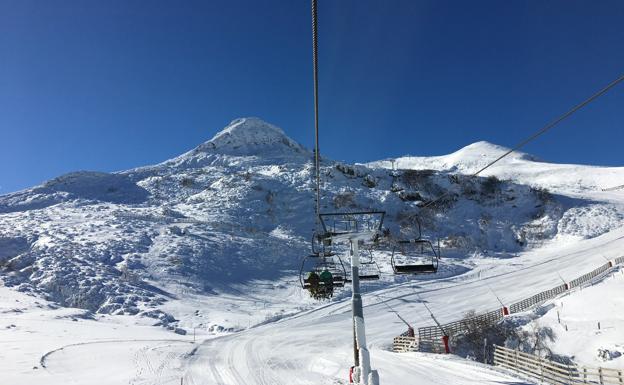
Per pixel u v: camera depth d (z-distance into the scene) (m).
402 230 79.19
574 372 23.19
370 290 55.66
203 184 103.06
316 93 9.35
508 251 77.75
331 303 51.50
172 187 101.75
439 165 176.00
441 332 39.94
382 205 90.00
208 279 55.25
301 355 31.22
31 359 24.59
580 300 45.56
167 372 25.00
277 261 63.50
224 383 23.22
